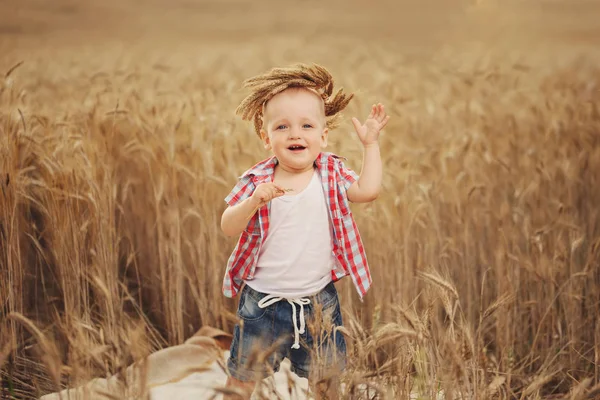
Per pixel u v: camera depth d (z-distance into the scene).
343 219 3.22
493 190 5.89
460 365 2.79
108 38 25.28
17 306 4.26
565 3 29.98
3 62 11.81
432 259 4.87
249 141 6.07
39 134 5.32
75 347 2.92
